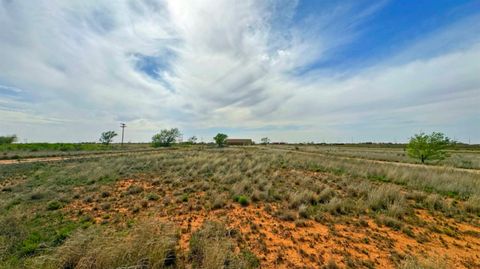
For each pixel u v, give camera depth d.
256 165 17.55
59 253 4.01
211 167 16.47
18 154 30.97
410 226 6.25
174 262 4.21
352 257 4.56
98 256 3.74
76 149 46.12
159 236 4.53
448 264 4.15
